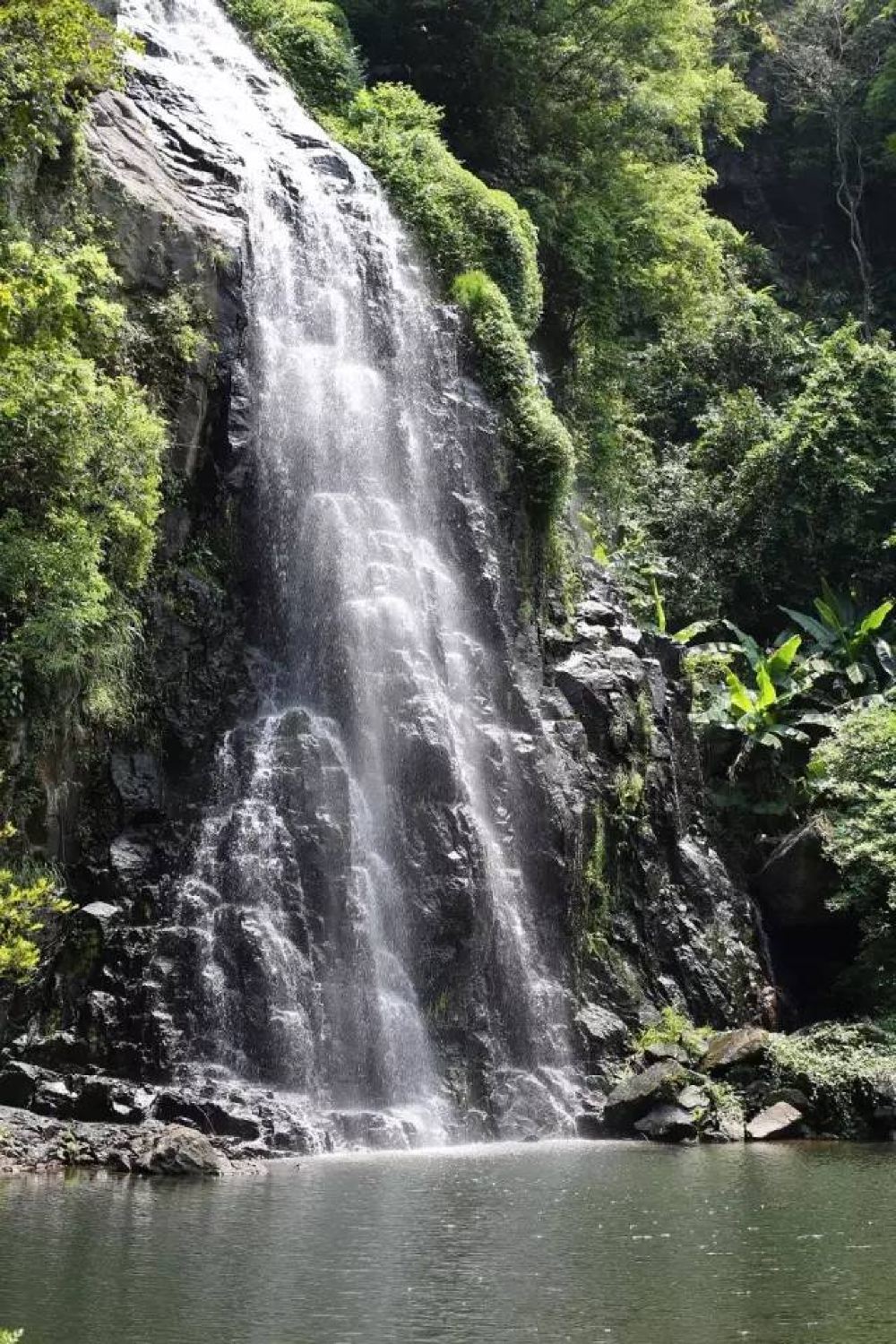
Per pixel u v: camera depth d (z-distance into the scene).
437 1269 8.92
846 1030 21.22
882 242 54.84
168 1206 11.15
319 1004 17.92
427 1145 17.36
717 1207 11.61
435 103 36.69
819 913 25.36
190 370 20.95
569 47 36.66
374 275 26.00
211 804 19.09
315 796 19.31
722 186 54.62
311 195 25.75
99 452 17.91
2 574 16.27
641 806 23.98
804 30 55.16
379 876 19.58
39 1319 7.52
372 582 21.92
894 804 24.80
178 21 29.56
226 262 22.09
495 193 30.86
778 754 27.61
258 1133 15.37
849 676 31.25
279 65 30.84
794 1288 8.41
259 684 20.89
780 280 52.16
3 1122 14.32
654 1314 7.73
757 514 35.81
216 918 17.81
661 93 39.31
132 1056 16.31
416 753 20.42
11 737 16.36
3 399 16.81
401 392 24.92
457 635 22.81
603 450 35.59
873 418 36.28
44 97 19.16
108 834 18.19
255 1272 8.73
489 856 20.64
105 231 20.61
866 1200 12.05
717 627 34.41
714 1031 22.03
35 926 12.39
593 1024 20.95
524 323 29.61
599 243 36.16
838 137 52.84
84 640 17.42
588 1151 16.53
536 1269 8.96
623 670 24.91
